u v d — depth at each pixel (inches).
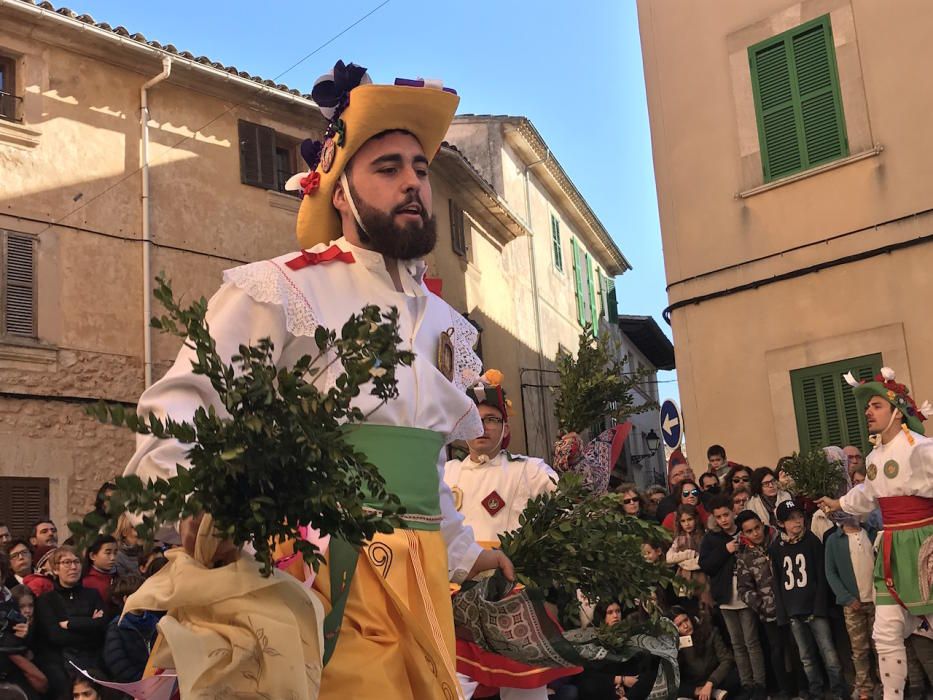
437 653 93.0
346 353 82.0
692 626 339.9
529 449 870.4
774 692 340.2
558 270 1037.8
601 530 125.0
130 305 565.9
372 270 108.3
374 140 109.8
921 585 283.4
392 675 91.4
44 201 544.4
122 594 264.4
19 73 547.5
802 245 486.9
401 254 109.1
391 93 107.6
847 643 334.6
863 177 473.7
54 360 532.7
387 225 108.0
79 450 531.8
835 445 468.1
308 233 114.2
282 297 98.9
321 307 102.8
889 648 287.1
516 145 944.3
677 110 534.3
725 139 516.1
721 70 522.3
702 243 517.3
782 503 337.4
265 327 98.1
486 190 805.9
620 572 125.4
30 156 543.5
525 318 924.0
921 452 284.2
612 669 274.7
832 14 490.0
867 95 477.1
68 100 562.6
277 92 643.5
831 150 484.4
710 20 528.7
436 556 100.3
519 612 119.3
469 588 119.9
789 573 329.1
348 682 89.1
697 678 338.3
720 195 514.9
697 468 505.4
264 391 78.4
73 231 552.4
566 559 124.3
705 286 513.7
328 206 113.1
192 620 81.1
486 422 213.9
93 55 574.6
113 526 74.5
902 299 458.0
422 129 111.5
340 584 91.0
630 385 302.7
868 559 318.3
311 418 79.7
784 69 501.7
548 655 120.2
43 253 538.9
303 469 79.4
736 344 502.0
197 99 620.1
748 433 493.4
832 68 487.5
